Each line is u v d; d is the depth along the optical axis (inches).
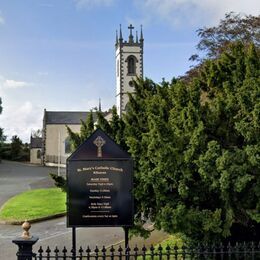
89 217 367.6
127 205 369.7
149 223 632.4
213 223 341.7
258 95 354.3
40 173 1971.0
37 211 872.3
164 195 377.1
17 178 1707.7
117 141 466.3
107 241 624.7
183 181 363.6
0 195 1194.6
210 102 433.1
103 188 369.1
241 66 411.5
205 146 364.2
